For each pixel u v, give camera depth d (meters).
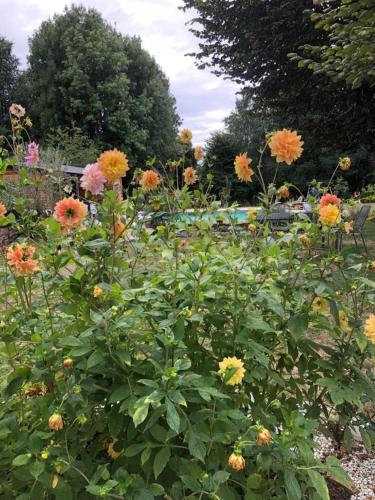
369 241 7.93
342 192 4.25
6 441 1.25
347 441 1.75
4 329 1.40
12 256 1.42
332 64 6.00
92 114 23.80
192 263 1.45
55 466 1.13
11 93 27.75
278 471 1.24
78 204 1.40
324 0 5.53
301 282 1.63
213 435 1.16
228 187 2.76
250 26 10.20
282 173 20.62
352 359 1.72
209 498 1.10
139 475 1.17
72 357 1.27
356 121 10.47
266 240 1.76
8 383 1.39
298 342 1.67
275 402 1.34
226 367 1.20
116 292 1.28
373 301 1.67
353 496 1.80
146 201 1.84
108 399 1.28
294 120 11.84
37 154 2.02
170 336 1.16
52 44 25.16
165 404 1.04
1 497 1.28
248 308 1.62
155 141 26.62
